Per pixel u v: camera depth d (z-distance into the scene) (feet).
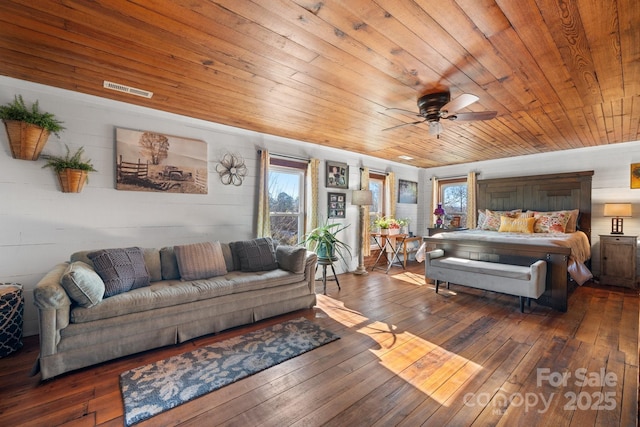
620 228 14.66
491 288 11.28
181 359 7.20
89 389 6.02
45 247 8.58
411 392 5.93
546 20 5.19
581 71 7.06
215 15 5.12
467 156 18.19
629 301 11.80
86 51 6.39
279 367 6.86
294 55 6.47
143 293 7.66
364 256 18.86
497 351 7.63
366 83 7.85
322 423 5.07
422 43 5.94
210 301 8.45
